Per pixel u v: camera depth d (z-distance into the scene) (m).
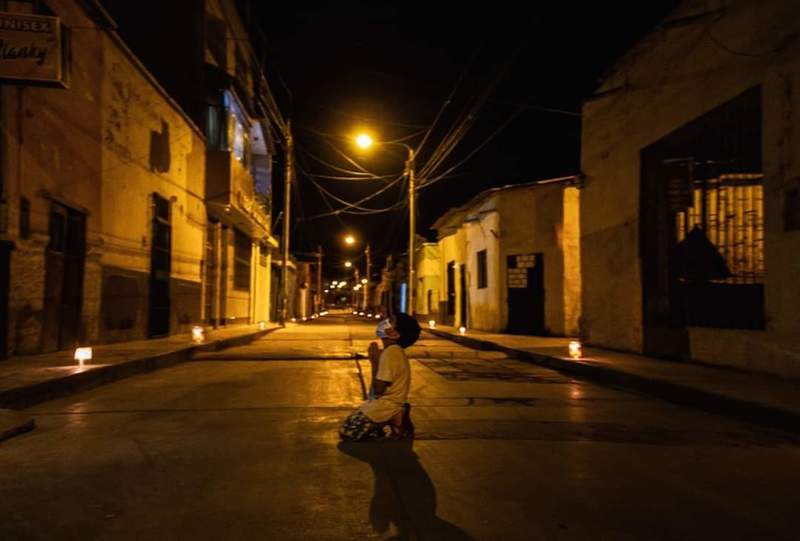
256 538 3.64
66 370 9.34
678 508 4.27
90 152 13.15
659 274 13.12
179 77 22.03
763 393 8.02
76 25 12.39
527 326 22.41
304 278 63.47
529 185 22.44
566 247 21.08
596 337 16.00
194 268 21.20
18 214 10.49
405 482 4.74
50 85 9.70
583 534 3.77
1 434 5.96
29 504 4.20
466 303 29.14
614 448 5.92
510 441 6.12
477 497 4.42
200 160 21.67
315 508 4.16
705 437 6.46
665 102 12.77
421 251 41.59
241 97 25.12
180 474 4.91
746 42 10.21
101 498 4.33
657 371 10.49
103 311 14.04
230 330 24.23
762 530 3.89
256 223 28.16
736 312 10.77
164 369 12.22
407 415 6.16
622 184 14.64
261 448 5.75
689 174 11.95
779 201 9.42
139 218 16.02
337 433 6.39
